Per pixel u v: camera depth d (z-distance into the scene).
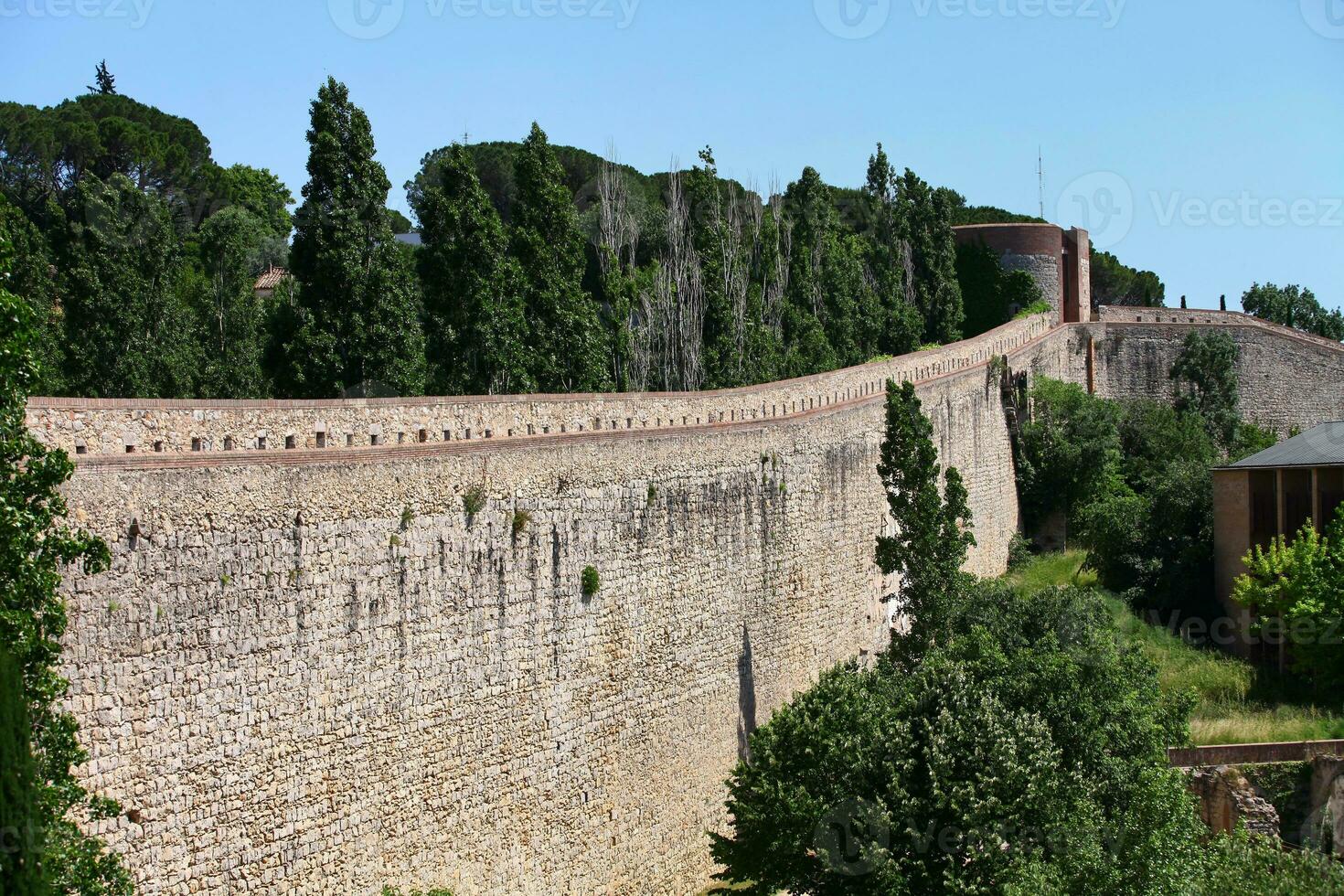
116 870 22.66
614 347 65.44
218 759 26.62
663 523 42.81
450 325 47.91
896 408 51.72
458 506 33.50
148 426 27.34
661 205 108.62
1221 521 69.12
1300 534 62.31
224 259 75.62
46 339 50.19
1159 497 73.12
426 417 34.97
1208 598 70.19
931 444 51.75
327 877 29.20
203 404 28.61
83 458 24.27
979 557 75.12
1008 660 42.00
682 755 43.56
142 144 92.56
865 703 39.38
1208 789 49.78
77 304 51.41
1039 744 37.09
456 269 48.09
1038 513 82.81
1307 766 50.75
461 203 48.22
